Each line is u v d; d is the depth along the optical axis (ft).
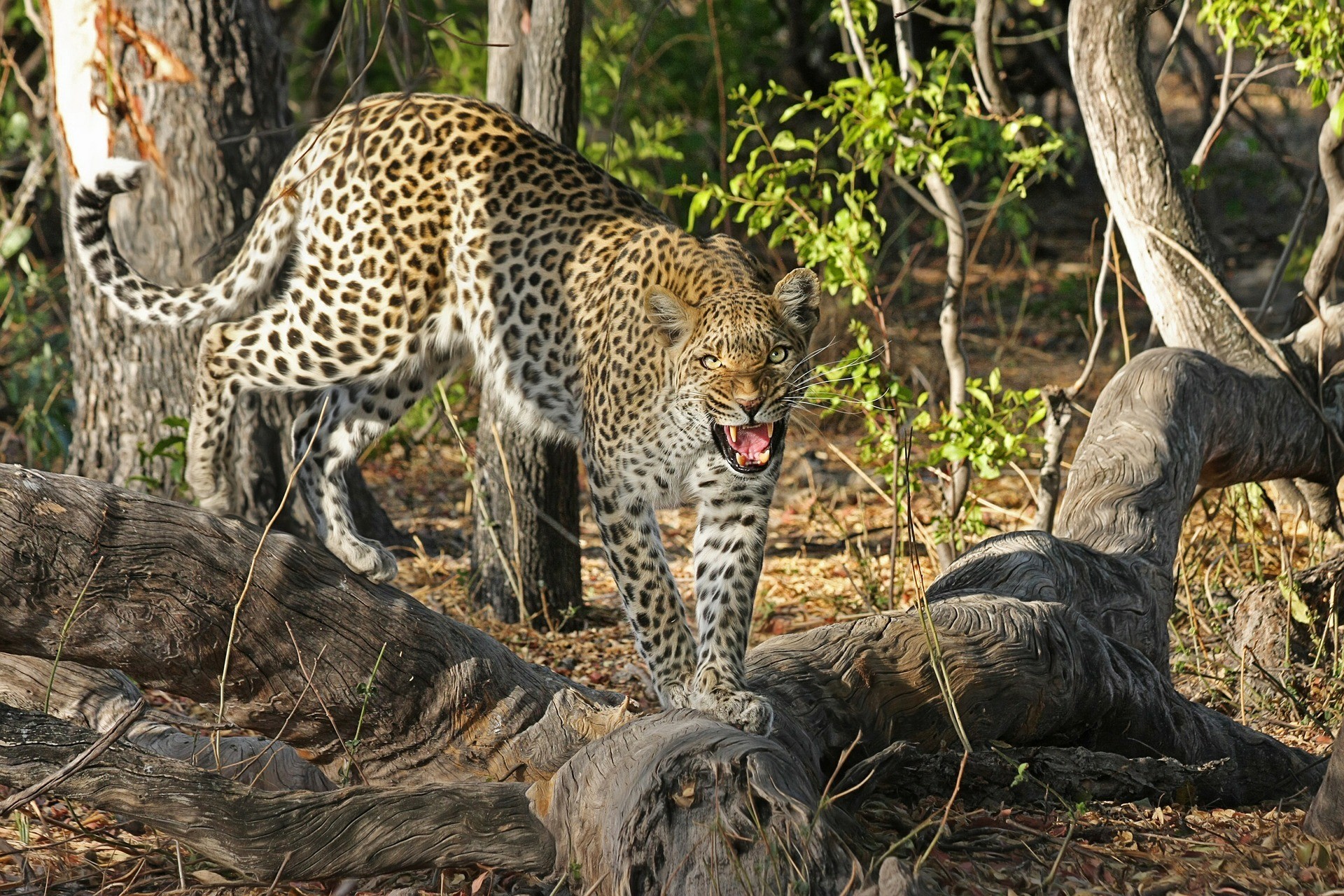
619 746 22.06
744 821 19.61
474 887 23.07
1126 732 29.04
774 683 25.81
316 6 88.79
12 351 67.72
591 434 30.25
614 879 20.31
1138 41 38.01
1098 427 37.01
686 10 101.65
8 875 23.77
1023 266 95.66
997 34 83.97
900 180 43.39
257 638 25.46
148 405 47.32
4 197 66.03
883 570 47.83
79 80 33.19
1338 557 37.83
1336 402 41.27
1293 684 35.14
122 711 26.94
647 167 83.30
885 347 40.91
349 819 22.07
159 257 45.21
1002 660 26.91
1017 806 25.82
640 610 29.73
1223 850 23.59
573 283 31.45
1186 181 40.96
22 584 24.12
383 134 31.91
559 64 40.68
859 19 43.68
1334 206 40.75
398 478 63.00
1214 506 49.49
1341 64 38.14
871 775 22.97
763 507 29.04
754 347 27.76
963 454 39.17
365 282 31.89
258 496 47.37
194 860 24.04
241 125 45.50
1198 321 39.83
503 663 27.17
